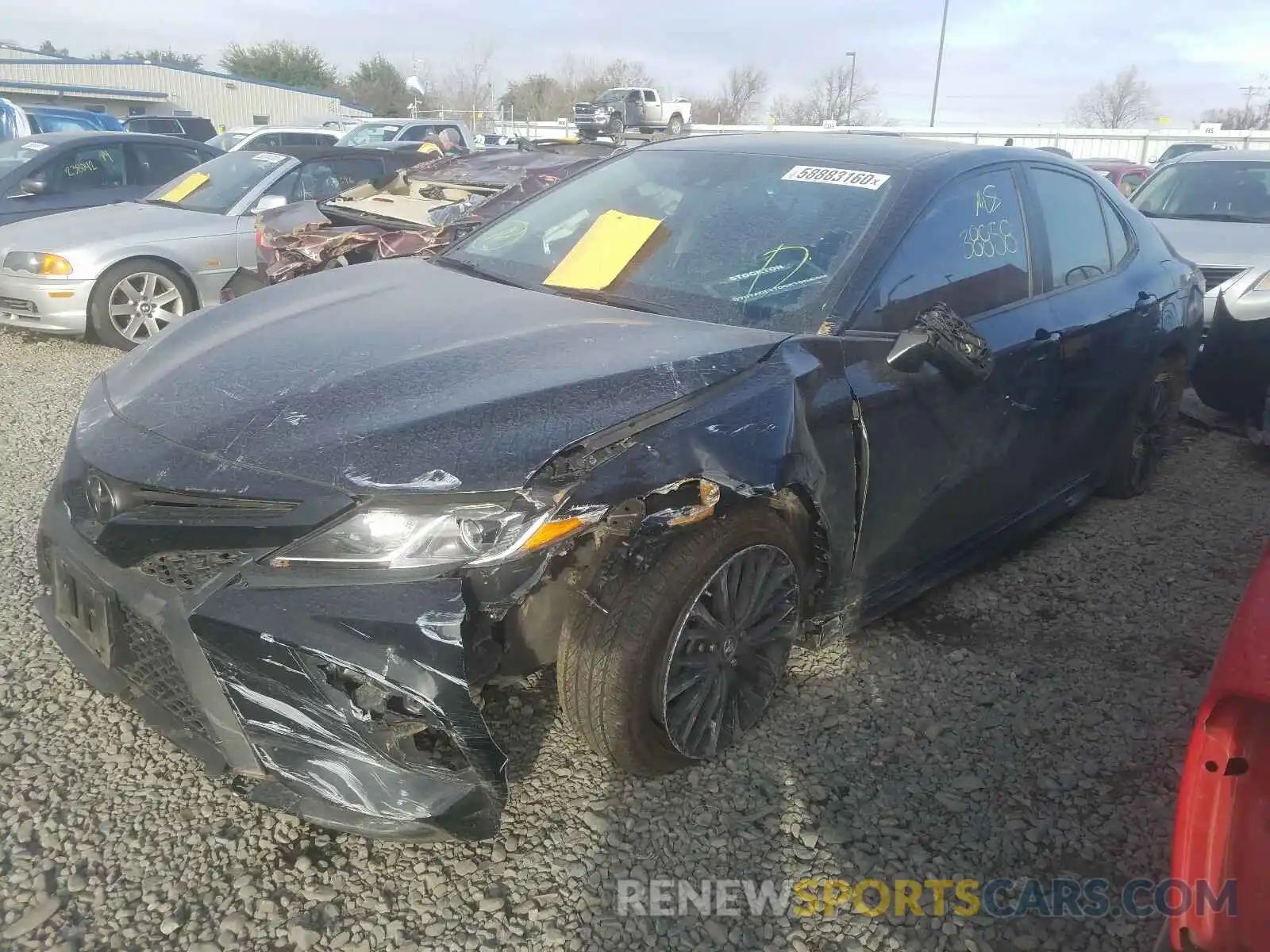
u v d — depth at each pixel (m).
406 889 2.22
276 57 57.22
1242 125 57.28
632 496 2.16
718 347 2.57
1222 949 1.54
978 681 3.16
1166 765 2.79
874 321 2.83
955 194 3.24
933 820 2.53
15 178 8.62
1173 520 4.54
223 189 8.03
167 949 2.04
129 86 42.62
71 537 2.38
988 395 3.19
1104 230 4.14
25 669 2.95
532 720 2.81
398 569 2.01
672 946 2.12
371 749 2.05
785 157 3.46
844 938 2.17
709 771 2.63
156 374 2.60
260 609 2.02
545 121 42.78
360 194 7.75
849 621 2.96
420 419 2.18
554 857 2.33
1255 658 1.54
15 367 6.53
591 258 3.20
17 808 2.39
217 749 2.18
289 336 2.68
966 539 3.44
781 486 2.42
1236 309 5.45
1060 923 2.24
